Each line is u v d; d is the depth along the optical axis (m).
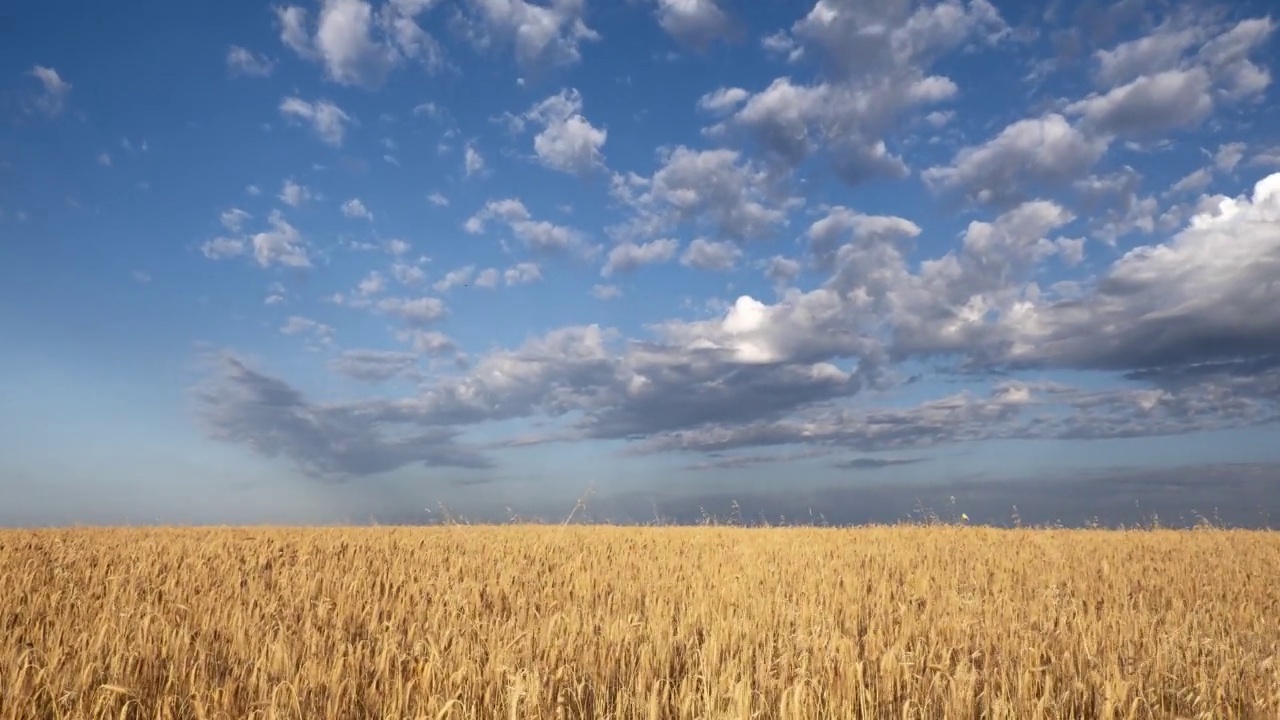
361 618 11.56
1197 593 15.02
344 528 28.48
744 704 7.38
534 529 27.23
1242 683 8.79
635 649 9.69
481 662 8.91
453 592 13.20
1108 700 7.71
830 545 22.17
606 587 14.47
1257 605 14.08
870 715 7.65
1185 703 8.27
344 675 8.31
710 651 9.34
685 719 7.54
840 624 11.88
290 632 10.38
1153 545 23.12
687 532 26.34
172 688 7.96
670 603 12.88
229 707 7.45
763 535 25.45
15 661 8.42
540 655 9.35
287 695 7.59
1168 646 9.99
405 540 22.47
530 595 13.64
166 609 11.88
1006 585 15.38
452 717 7.19
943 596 13.77
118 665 8.36
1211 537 25.86
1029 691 8.24
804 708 7.57
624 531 26.50
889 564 18.22
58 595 12.37
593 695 8.14
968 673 8.62
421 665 8.16
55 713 7.19
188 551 19.20
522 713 7.37
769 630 10.77
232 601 12.60
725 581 15.01
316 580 14.18
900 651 9.35
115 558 17.66
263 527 28.73
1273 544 23.77
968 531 27.38
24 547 19.09
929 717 7.96
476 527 27.70
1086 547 22.48
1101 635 10.85
